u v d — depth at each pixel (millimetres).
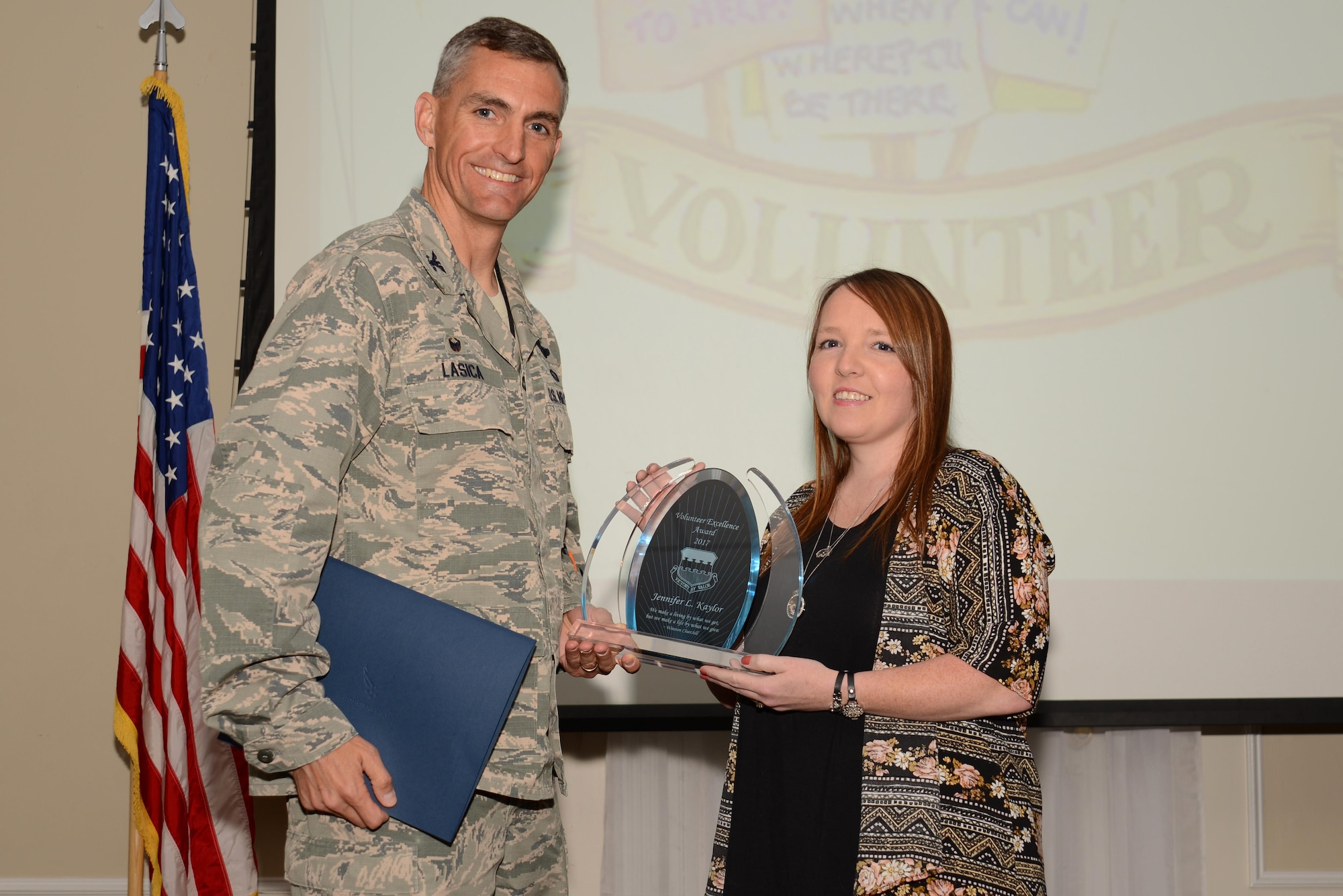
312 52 2377
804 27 2449
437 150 1390
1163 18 2445
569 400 2387
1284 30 2449
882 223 2420
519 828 1325
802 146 2432
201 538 1035
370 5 2393
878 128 2432
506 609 1219
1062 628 2344
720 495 1339
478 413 1238
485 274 1437
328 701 1058
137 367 2523
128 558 2041
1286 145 2434
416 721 1100
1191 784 2426
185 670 2008
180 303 2160
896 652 1222
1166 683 2332
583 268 2404
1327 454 2377
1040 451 2381
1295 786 2500
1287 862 2480
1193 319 2398
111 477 2504
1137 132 2430
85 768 2463
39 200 2533
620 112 2428
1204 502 2369
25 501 2492
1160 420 2385
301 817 1167
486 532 1227
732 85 2438
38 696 2469
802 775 1226
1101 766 2432
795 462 2381
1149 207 2418
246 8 2553
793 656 1278
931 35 2449
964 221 2416
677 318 2400
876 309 1334
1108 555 2359
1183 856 2410
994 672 1154
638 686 2344
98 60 2549
